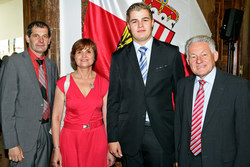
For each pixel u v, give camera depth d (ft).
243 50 9.38
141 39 5.01
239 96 3.77
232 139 3.87
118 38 7.25
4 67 5.16
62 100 5.25
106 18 7.24
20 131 5.08
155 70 4.88
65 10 7.54
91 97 5.17
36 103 5.23
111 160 5.71
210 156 3.89
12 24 12.92
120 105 5.16
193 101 4.44
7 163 7.39
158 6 7.43
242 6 9.18
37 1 7.53
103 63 7.25
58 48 7.48
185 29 7.61
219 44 9.08
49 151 5.73
